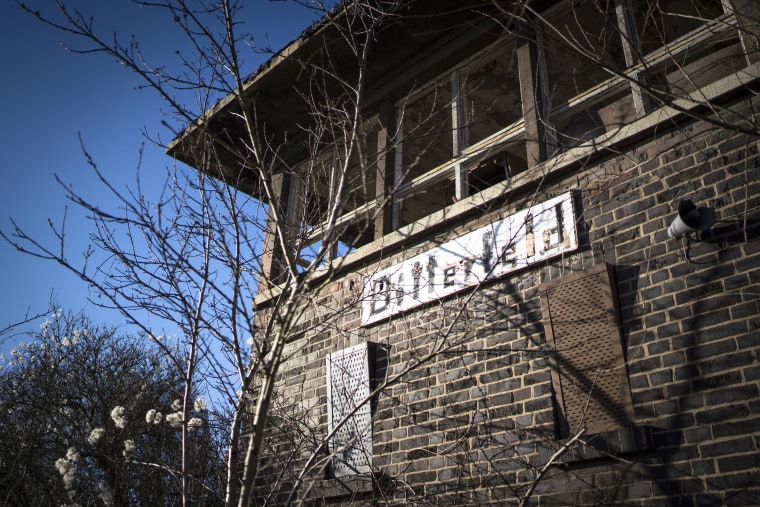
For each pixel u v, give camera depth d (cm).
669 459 509
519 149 1030
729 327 511
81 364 1288
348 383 757
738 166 545
